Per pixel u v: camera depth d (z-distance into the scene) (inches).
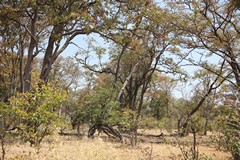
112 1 684.7
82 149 408.8
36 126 388.8
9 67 1016.2
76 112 800.3
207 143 357.4
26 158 381.7
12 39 872.9
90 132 793.6
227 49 437.4
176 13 481.1
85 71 1275.8
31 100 394.6
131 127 722.2
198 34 434.0
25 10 657.6
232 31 459.8
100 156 394.9
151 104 1644.9
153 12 712.4
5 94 1075.9
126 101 1300.4
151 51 1025.5
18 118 363.6
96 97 782.5
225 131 268.5
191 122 347.9
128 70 1242.6
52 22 661.9
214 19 438.6
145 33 867.4
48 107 394.6
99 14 685.3
